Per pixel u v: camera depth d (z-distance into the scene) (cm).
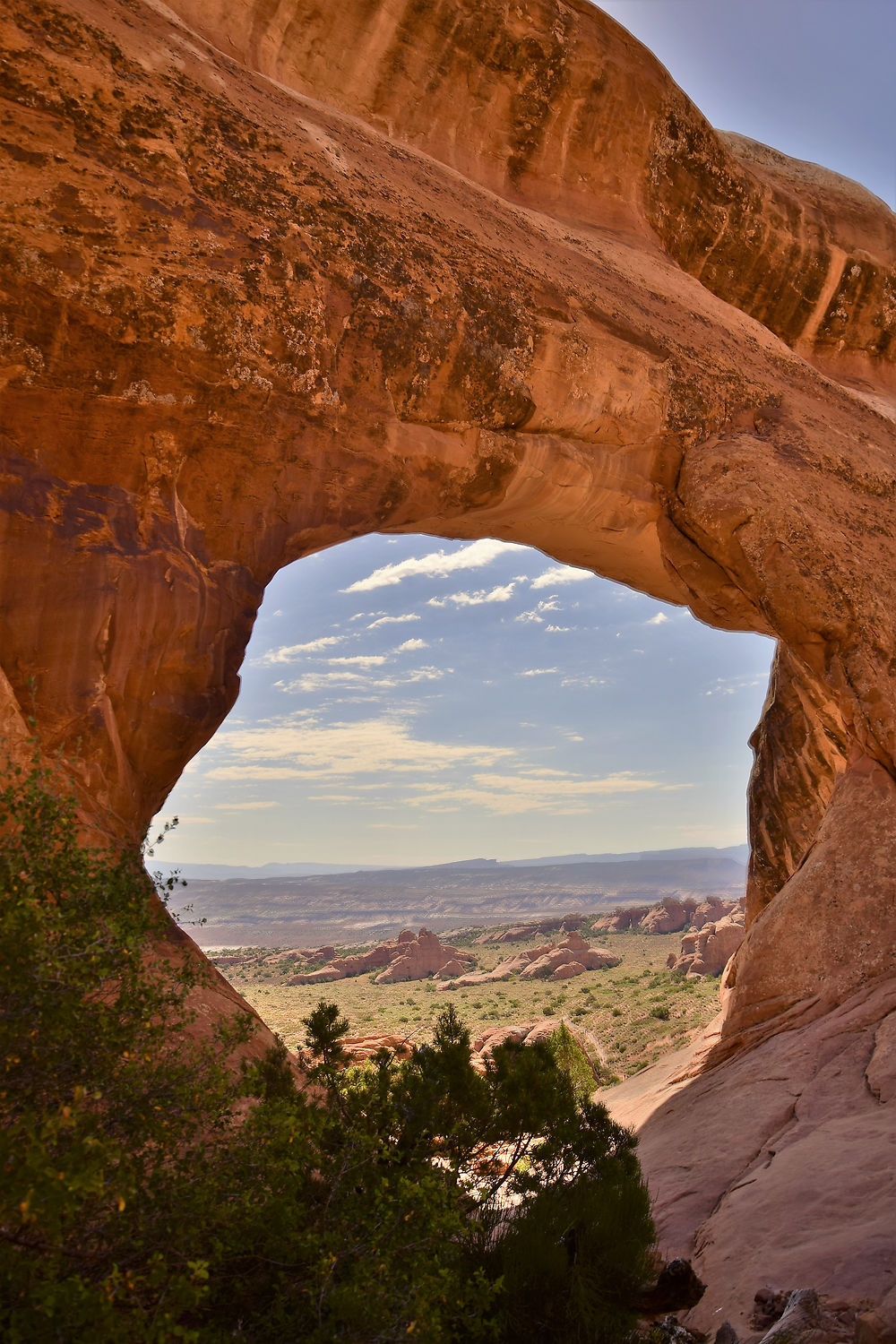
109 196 830
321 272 970
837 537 1252
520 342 1154
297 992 6294
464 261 1134
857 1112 723
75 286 798
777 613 1207
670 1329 504
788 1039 926
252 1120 443
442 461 1098
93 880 473
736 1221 598
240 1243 407
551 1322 459
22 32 826
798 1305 446
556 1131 561
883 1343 388
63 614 785
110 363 823
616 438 1275
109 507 827
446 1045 579
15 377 784
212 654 875
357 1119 532
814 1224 554
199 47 1052
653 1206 694
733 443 1334
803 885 1046
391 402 1041
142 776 832
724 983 1609
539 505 1268
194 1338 325
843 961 991
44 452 805
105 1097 409
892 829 1041
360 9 1289
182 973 498
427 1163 526
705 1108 875
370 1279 403
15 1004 394
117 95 866
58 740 765
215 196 909
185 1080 438
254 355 902
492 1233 517
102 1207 378
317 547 1027
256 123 1002
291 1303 417
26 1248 333
